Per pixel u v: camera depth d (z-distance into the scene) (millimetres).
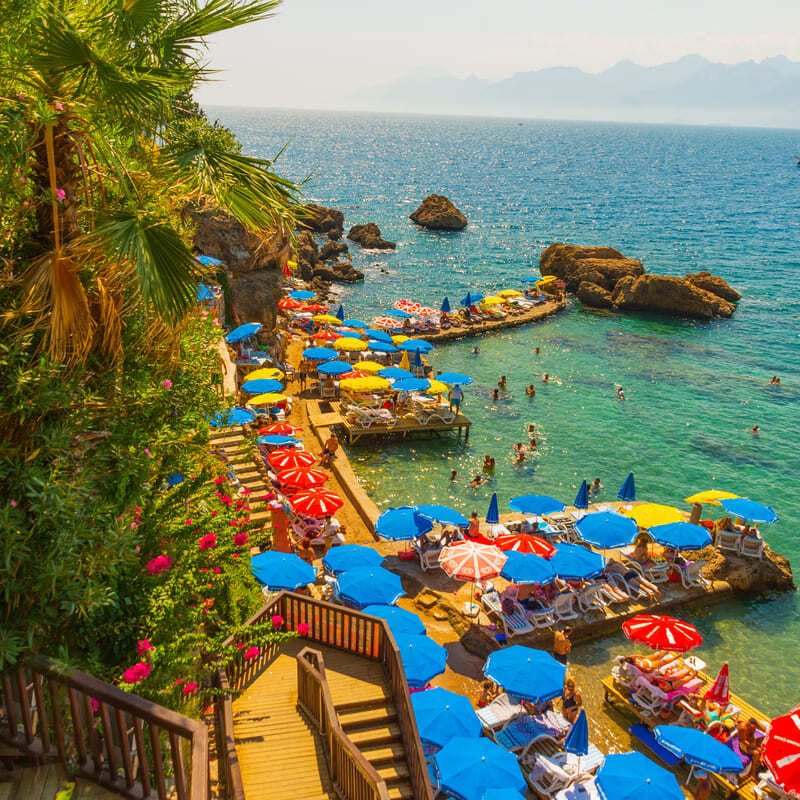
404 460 32156
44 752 6141
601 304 63125
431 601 21125
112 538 6535
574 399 41000
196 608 8578
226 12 6574
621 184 184125
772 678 19469
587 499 26078
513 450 33969
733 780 15516
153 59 6621
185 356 9344
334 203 130750
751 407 40938
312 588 20625
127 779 5918
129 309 7977
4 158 5777
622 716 17578
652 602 21781
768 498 31000
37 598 6383
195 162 7070
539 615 20031
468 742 13758
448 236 100562
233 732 10586
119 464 7551
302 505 22453
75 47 5727
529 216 122750
